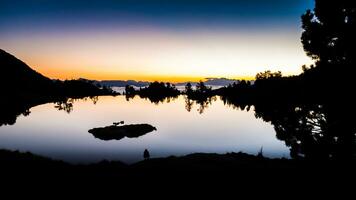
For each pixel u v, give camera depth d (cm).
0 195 998
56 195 1059
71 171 1410
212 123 8025
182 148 4538
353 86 1134
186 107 14712
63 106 14138
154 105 16462
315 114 1288
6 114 9294
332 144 1220
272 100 1409
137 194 1138
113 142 5197
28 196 1020
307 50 1310
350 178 1121
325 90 1184
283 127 1368
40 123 7638
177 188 1230
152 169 1566
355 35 1139
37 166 1402
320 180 1149
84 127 7194
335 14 1186
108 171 1485
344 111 1152
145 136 5928
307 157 1287
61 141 5003
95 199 1055
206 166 1669
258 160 1902
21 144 4569
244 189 1217
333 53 1215
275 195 1125
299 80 1297
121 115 10538
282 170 1480
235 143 4838
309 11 1302
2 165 1338
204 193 1170
